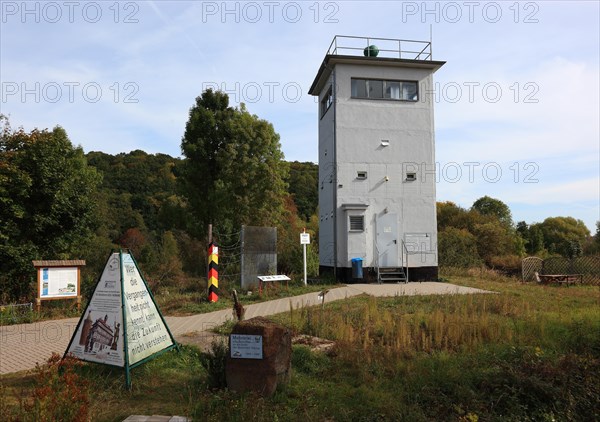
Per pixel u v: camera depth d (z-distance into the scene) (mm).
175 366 7027
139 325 6758
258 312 12328
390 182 20344
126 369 6156
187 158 28047
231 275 19734
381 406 5277
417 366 6539
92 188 20906
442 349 7660
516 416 5301
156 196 50031
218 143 27906
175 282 20625
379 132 20469
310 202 48500
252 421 4879
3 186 16594
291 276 21750
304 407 5262
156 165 57531
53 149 18344
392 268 19969
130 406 5469
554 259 23344
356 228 19938
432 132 20922
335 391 5793
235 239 25625
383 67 20734
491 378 5973
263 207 27688
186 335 9633
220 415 5023
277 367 5723
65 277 14023
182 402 5559
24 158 17594
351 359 6969
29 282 16906
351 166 20141
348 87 20375
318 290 16891
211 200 26656
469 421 4988
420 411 5234
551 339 8250
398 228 20188
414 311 11328
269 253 17672
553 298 14742
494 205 52312
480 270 24453
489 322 8953
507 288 17703
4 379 6645
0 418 4473
